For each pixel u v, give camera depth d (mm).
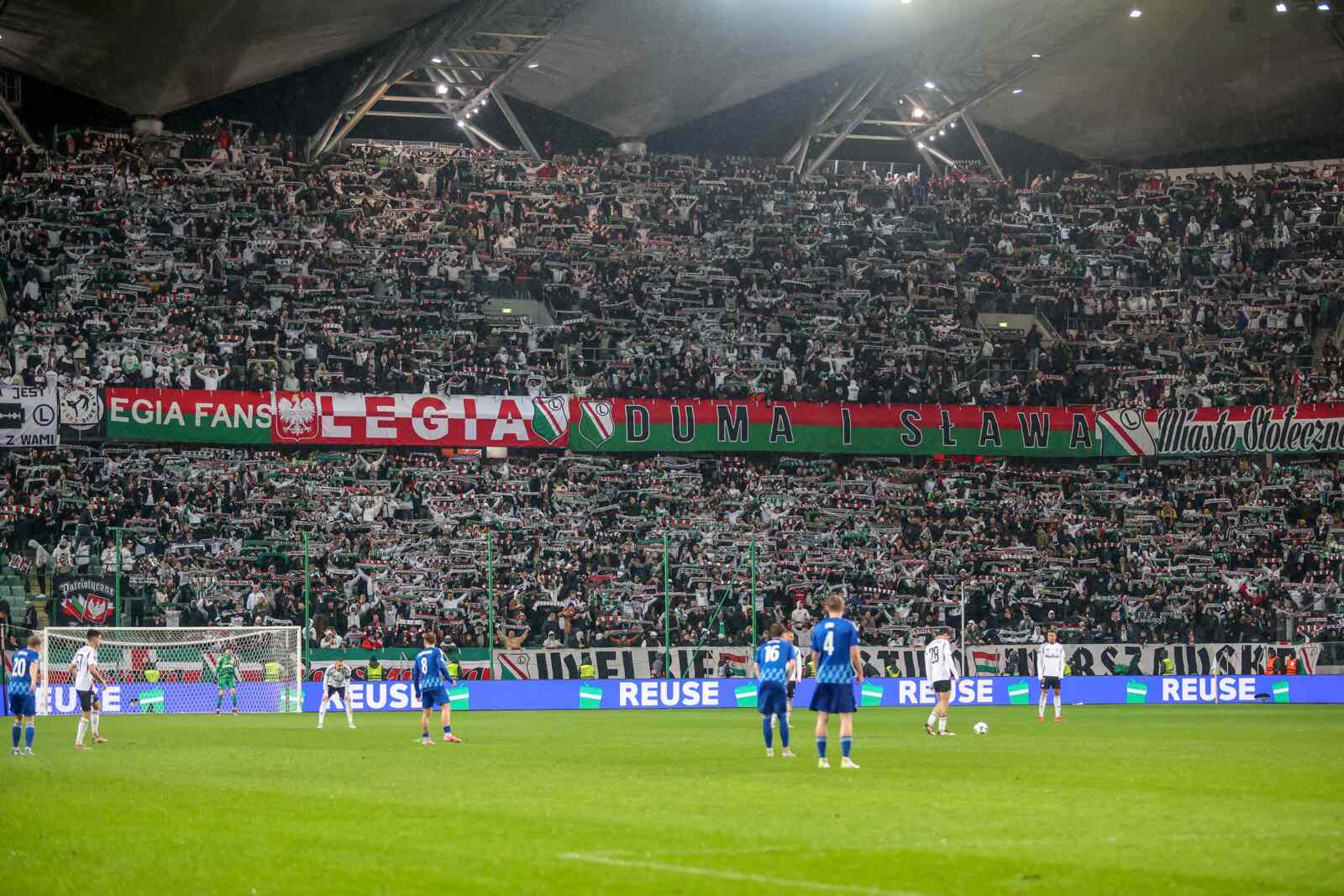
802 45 61094
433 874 12188
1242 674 51812
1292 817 15430
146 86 58469
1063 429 61969
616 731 33969
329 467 56375
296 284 60188
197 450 55844
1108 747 26906
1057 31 61656
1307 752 25688
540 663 48562
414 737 31906
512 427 57844
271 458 56344
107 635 45688
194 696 46344
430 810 16500
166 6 48906
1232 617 54219
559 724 37969
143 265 58781
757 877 11867
